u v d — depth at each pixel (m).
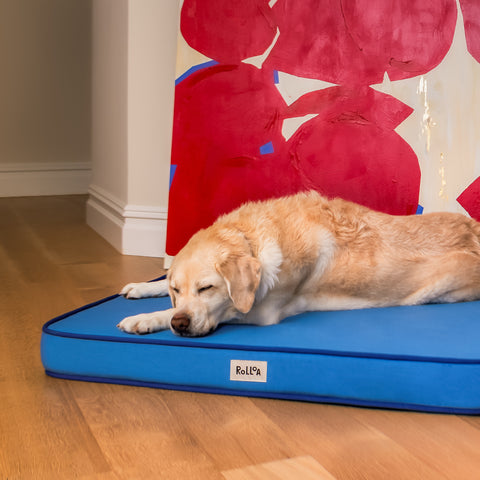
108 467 1.31
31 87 5.05
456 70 2.62
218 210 2.78
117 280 2.74
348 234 2.06
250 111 2.74
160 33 3.03
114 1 3.27
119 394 1.67
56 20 5.03
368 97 2.65
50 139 5.17
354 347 1.64
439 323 1.88
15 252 3.24
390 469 1.30
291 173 2.71
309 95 2.69
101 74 3.59
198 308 1.74
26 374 1.79
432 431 1.47
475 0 2.61
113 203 3.37
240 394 1.66
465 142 2.61
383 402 1.59
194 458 1.34
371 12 2.65
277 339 1.71
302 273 1.95
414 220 2.19
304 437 1.44
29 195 5.14
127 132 3.12
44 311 2.32
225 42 2.75
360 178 2.66
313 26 2.69
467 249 2.16
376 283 2.05
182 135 2.81
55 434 1.45
